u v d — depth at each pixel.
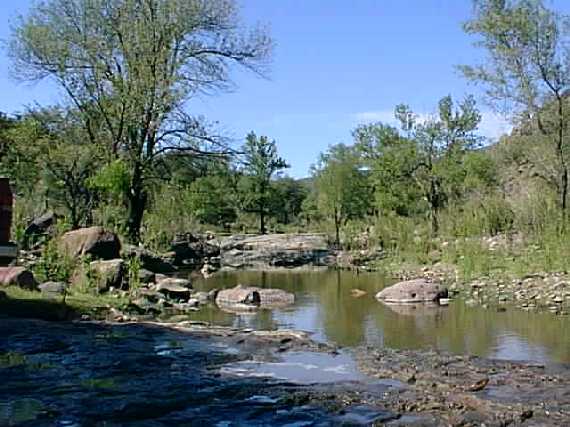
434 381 10.91
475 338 15.81
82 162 38.91
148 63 33.78
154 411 9.39
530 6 34.50
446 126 56.06
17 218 30.31
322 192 69.75
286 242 58.28
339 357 13.06
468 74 40.22
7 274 19.00
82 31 34.88
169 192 41.91
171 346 13.98
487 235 37.28
